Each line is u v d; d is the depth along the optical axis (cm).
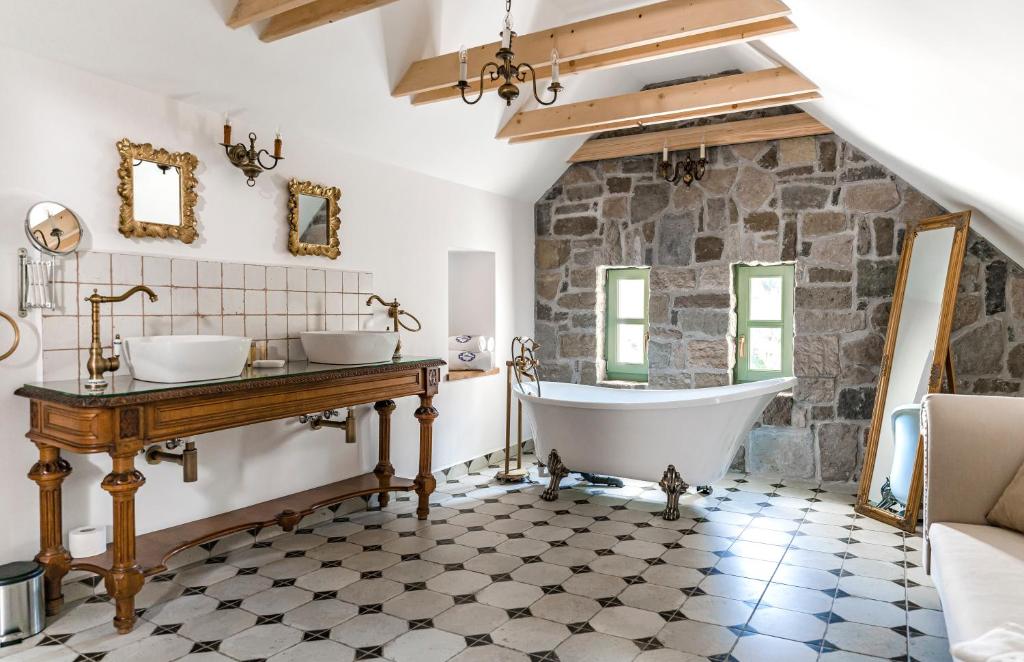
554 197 560
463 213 483
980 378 415
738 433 390
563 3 407
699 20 279
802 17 247
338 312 382
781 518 381
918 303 408
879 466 398
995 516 236
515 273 546
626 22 299
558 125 436
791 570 303
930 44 192
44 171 259
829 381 461
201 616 255
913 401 396
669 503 380
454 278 536
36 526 262
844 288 455
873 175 446
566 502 411
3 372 251
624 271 553
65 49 259
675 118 417
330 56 329
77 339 271
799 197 468
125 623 242
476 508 398
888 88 262
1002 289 409
